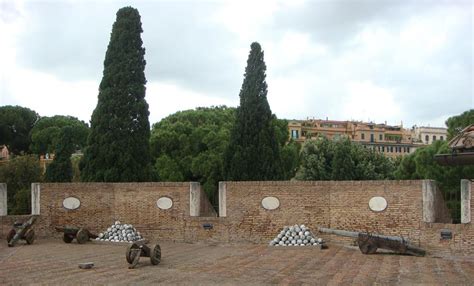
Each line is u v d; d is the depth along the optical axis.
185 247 21.55
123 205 24.34
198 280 13.56
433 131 112.88
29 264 16.23
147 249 16.25
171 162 42.84
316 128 101.56
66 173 39.31
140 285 12.86
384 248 18.69
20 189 37.88
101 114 29.20
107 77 29.77
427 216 19.64
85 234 22.28
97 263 16.53
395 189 20.52
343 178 45.03
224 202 23.06
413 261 17.06
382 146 105.06
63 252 19.31
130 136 29.11
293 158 43.47
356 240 20.70
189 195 23.50
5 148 58.06
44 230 24.28
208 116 51.78
